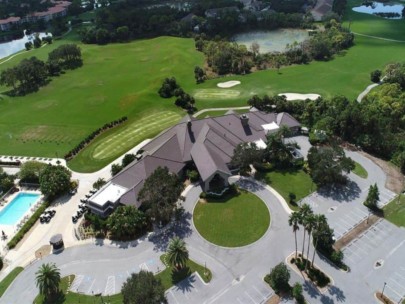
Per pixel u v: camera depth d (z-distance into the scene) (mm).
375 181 109938
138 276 74438
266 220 96688
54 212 102875
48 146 138250
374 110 130500
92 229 95750
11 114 165500
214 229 94750
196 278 81625
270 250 87812
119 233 91500
